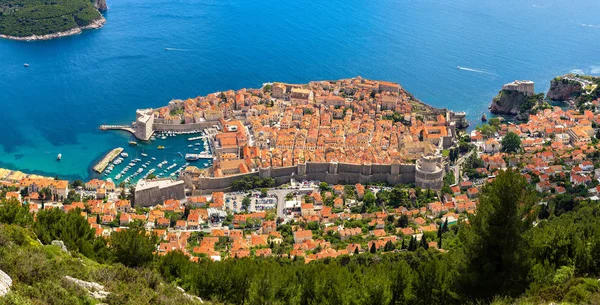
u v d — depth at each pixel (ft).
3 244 655.76
